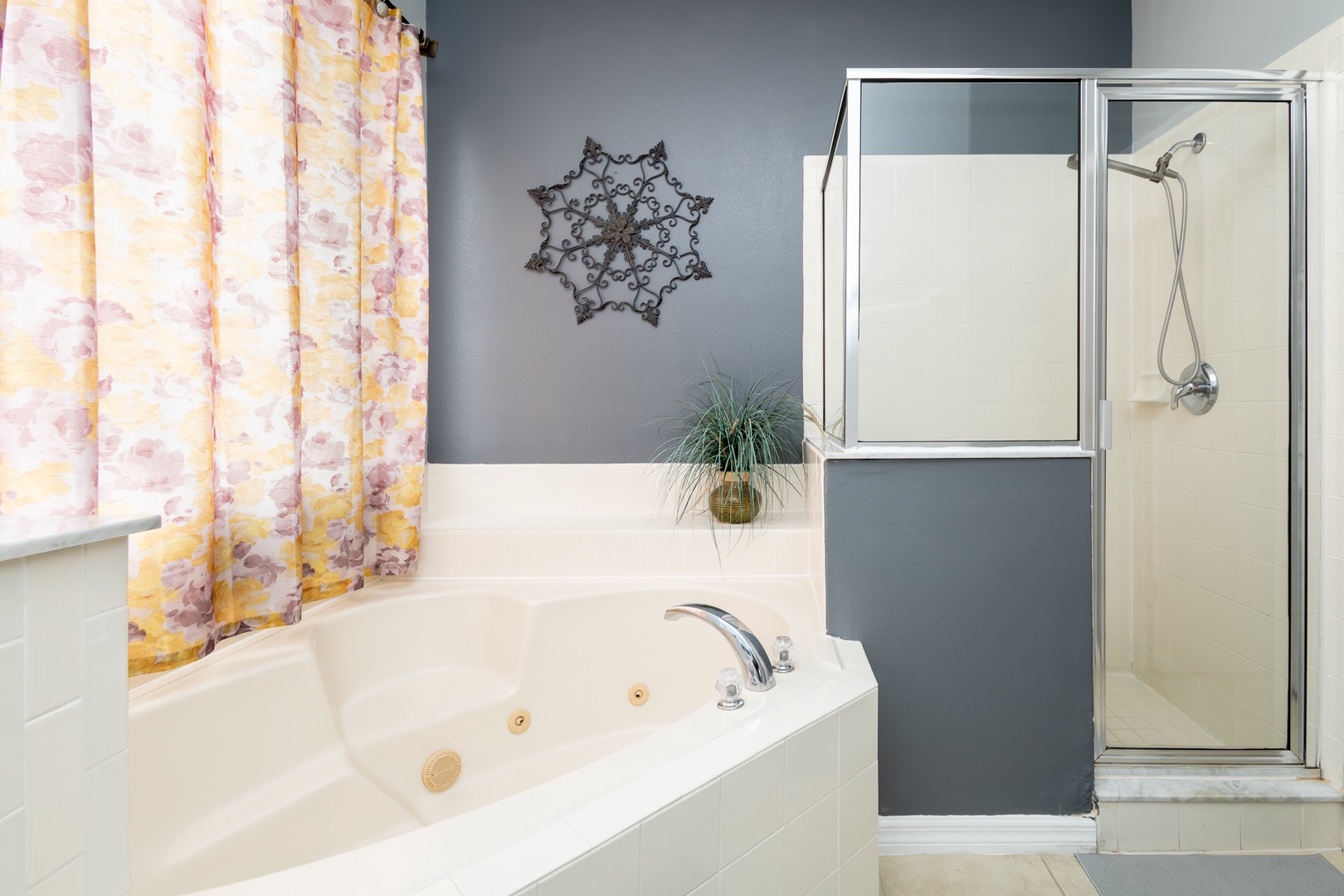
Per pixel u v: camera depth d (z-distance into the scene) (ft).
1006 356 5.04
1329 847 5.06
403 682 5.64
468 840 2.65
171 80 3.81
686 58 7.57
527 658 5.65
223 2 4.39
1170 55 6.86
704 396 7.60
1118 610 5.21
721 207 7.57
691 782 3.06
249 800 4.09
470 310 7.66
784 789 3.51
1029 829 5.11
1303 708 5.24
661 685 5.86
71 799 1.90
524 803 2.90
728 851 3.20
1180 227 5.09
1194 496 5.21
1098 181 5.00
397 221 6.61
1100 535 5.18
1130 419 5.11
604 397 7.66
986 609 5.08
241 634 4.60
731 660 5.46
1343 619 5.04
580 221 7.60
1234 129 5.09
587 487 7.65
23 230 3.09
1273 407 5.23
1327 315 5.10
